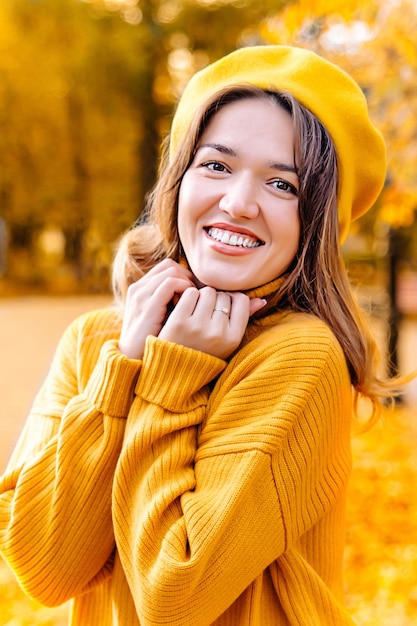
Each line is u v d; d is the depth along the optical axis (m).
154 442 1.28
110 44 13.23
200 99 1.47
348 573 3.64
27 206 19.30
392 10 4.26
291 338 1.34
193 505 1.19
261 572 1.28
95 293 21.09
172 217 1.55
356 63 4.70
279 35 4.47
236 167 1.39
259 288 1.45
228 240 1.39
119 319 1.63
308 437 1.28
